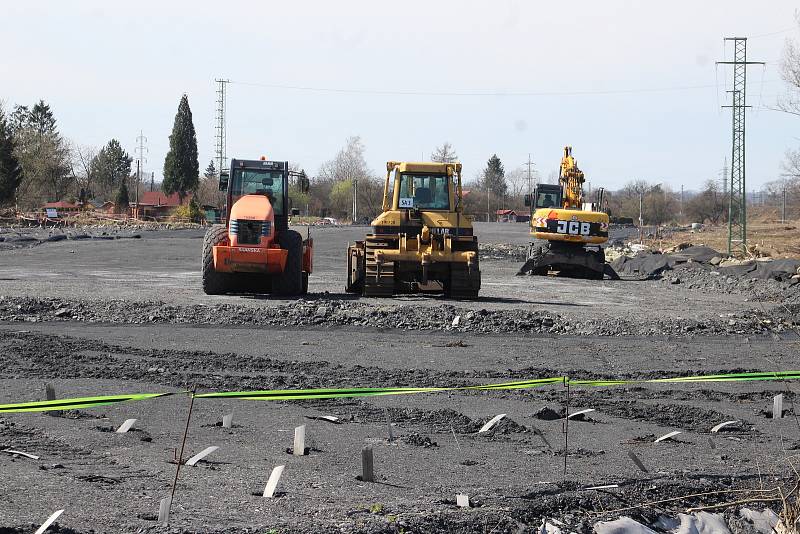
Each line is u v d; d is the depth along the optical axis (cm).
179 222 11325
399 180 2753
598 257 4038
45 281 3017
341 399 1150
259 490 694
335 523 598
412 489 718
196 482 714
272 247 2533
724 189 14450
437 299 2706
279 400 1129
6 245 5269
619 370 1492
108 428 930
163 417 1004
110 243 5706
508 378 1370
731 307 2689
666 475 776
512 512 641
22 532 564
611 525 635
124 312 2023
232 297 2545
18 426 920
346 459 827
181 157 14625
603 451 895
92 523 587
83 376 1262
